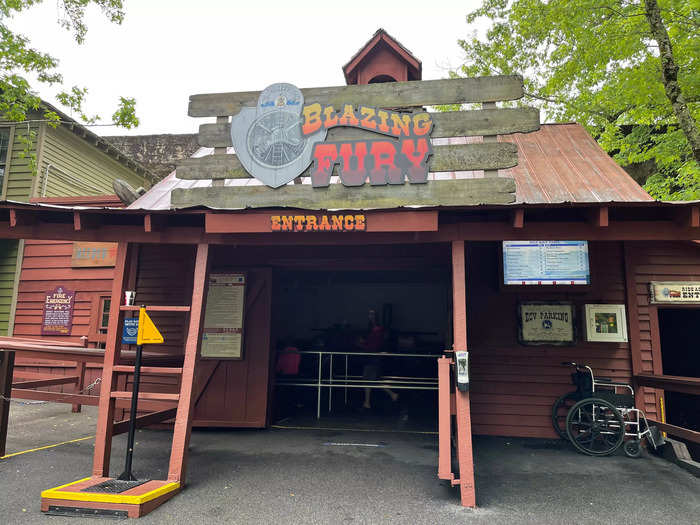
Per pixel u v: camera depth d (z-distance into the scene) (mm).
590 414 6840
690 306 7371
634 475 5703
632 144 13531
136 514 4246
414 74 9219
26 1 12891
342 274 12750
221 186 5699
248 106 5793
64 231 5793
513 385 7672
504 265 7680
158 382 8219
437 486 5191
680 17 10242
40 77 13133
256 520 4219
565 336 7605
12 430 7520
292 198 5523
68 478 5309
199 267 5590
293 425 8359
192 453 6453
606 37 10578
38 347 6484
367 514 4383
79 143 14211
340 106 5574
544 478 5539
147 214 5340
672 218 5098
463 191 5242
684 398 10734
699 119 11414
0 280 10812
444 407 4961
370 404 10438
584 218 5367
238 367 8047
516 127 5293
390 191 5352
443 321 14086
